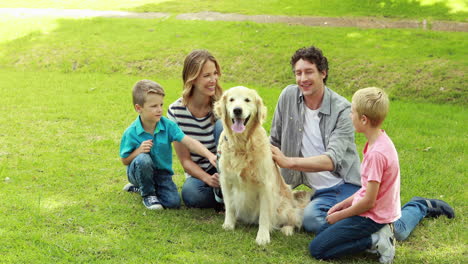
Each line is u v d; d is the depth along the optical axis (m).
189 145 4.39
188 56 4.39
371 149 3.36
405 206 4.07
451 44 12.65
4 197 4.36
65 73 12.17
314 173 4.24
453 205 4.51
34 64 12.74
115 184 4.92
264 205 3.89
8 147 6.09
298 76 4.07
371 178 3.27
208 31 14.88
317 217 3.93
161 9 18.75
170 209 4.39
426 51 12.11
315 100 4.18
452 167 5.72
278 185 4.21
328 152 3.97
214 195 4.43
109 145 6.34
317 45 12.96
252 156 3.86
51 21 16.58
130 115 8.05
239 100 3.82
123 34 14.98
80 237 3.60
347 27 14.98
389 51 12.32
